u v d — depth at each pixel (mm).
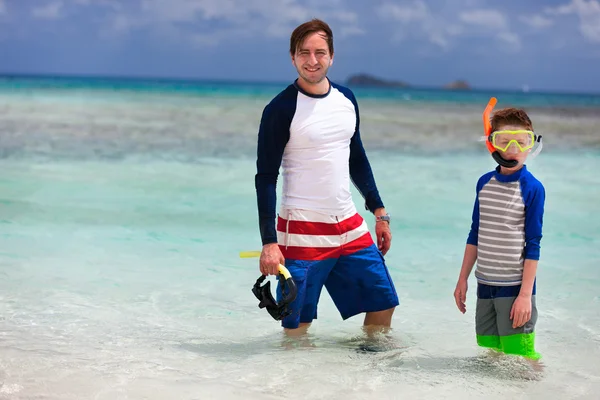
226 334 4027
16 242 6117
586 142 16594
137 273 5258
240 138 15812
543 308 4547
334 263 3949
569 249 6148
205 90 77938
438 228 6953
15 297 4598
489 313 3609
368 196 4297
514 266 3492
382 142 15930
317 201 3838
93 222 6984
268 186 3783
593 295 4824
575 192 9188
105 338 3873
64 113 22875
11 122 18297
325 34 3725
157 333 4000
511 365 3492
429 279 5250
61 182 9344
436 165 11898
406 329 4172
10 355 3537
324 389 3201
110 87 73625
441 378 3367
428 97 86938
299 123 3750
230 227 6887
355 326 4293
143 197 8391
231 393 3121
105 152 12703
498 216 3525
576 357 3672
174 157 12227
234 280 5152
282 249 3908
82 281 5016
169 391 3123
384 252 4320
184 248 6051
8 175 9805
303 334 3973
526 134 3424
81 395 3055
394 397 3123
